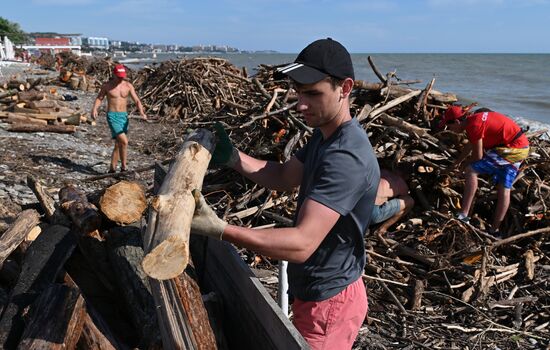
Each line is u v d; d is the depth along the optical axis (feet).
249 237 6.42
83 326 8.20
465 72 238.48
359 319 7.62
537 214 18.92
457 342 13.82
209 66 53.57
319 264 7.21
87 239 10.56
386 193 17.33
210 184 21.40
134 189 10.69
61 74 70.74
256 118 22.29
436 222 18.54
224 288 9.00
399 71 234.79
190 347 7.13
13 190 20.45
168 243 6.04
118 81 25.07
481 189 19.81
